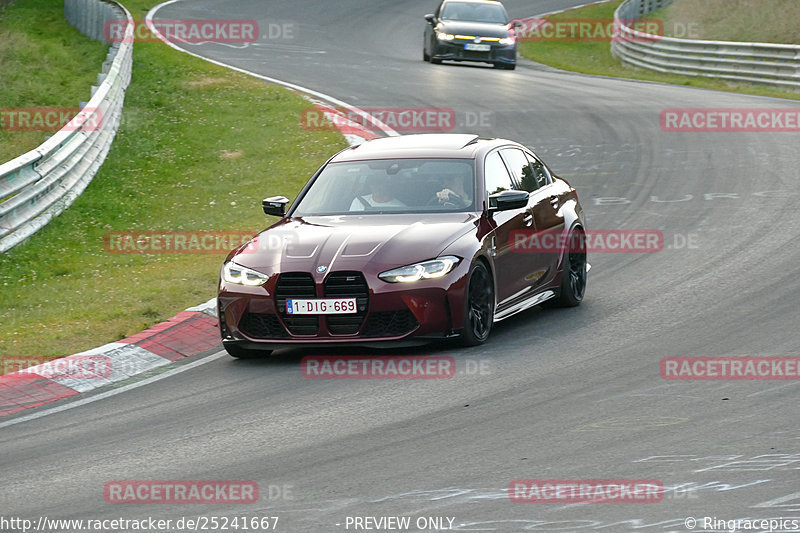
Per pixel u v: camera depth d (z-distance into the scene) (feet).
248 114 241.76
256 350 107.14
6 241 153.79
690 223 157.58
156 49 329.72
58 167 177.99
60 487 73.15
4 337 116.16
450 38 327.88
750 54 314.14
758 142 214.69
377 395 90.22
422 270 100.53
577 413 81.97
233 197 184.65
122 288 135.23
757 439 73.61
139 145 216.95
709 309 114.32
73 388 99.71
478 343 104.99
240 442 80.33
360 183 114.62
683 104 261.65
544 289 117.29
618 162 202.59
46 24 388.98
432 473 70.54
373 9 491.72
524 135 225.76
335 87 279.90
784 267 129.59
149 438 83.20
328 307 100.22
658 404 83.20
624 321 112.16
